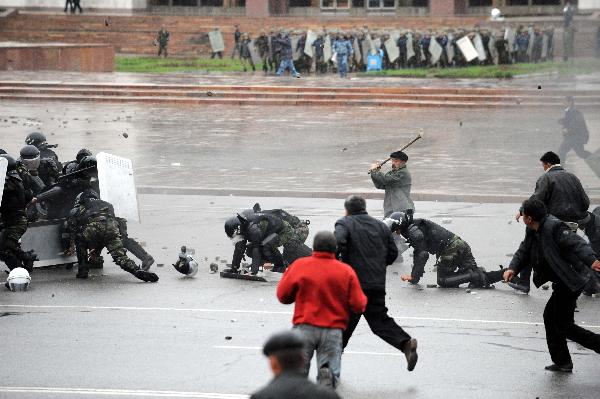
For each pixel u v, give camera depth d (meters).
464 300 53.28
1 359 42.19
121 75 186.25
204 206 82.38
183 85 164.00
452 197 85.31
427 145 116.38
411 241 55.31
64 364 41.56
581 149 102.25
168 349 43.75
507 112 148.00
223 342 44.88
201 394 37.88
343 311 35.34
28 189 58.31
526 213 41.44
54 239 60.84
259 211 57.75
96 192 61.00
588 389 39.34
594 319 49.72
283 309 50.84
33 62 197.88
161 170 99.12
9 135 120.75
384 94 157.38
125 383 39.12
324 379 34.78
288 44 191.88
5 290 55.16
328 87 161.00
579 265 40.72
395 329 39.00
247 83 169.00
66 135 122.12
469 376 40.69
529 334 47.06
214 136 123.62
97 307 51.25
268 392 22.62
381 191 87.25
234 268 57.91
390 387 39.19
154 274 56.84
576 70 195.75
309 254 56.84
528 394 38.62
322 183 91.69
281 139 121.19
